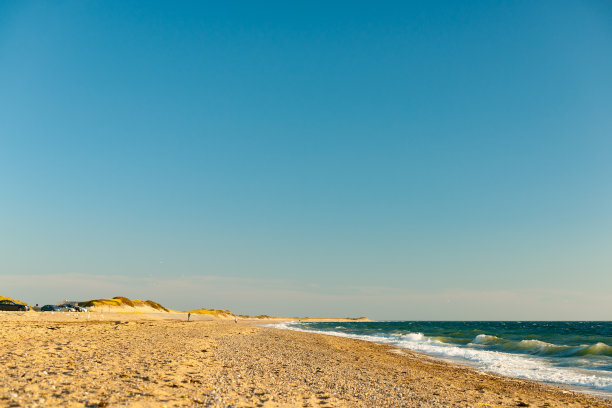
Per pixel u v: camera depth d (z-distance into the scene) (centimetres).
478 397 1623
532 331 8575
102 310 8850
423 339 5691
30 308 5791
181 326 4825
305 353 2916
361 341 5112
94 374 1273
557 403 1602
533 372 2530
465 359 3238
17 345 1792
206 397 1125
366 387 1627
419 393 1602
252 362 2031
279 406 1130
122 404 964
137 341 2419
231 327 6062
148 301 11625
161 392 1125
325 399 1294
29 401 897
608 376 2364
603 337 5897
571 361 3042
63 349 1786
